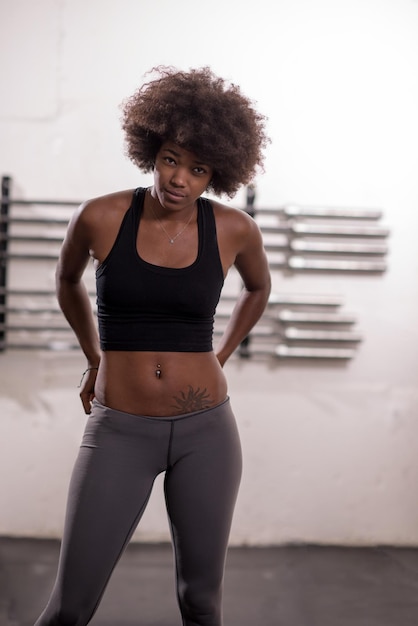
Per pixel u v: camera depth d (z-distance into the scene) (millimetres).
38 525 3395
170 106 1643
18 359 3352
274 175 3371
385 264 3420
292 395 3434
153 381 1722
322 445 3451
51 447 3385
